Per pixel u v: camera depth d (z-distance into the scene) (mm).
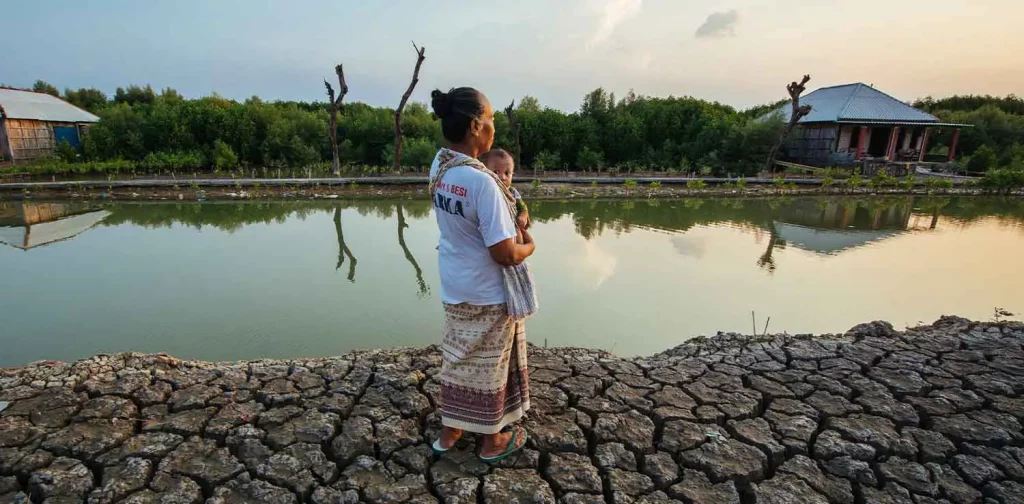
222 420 2740
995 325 4332
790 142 26969
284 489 2254
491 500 2199
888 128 28000
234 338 5457
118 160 21875
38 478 2238
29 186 16125
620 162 27547
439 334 5648
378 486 2289
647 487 2344
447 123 2045
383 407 2893
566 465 2465
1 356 4949
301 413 2828
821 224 13320
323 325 5863
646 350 5340
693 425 2799
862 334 4164
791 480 2402
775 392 3152
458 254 2129
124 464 2373
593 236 11367
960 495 2312
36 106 23422
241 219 13172
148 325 5773
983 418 2867
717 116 28016
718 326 6035
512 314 2162
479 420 2270
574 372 3400
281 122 25031
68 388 3016
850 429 2764
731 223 13312
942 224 13469
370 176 20594
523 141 27000
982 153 24969
